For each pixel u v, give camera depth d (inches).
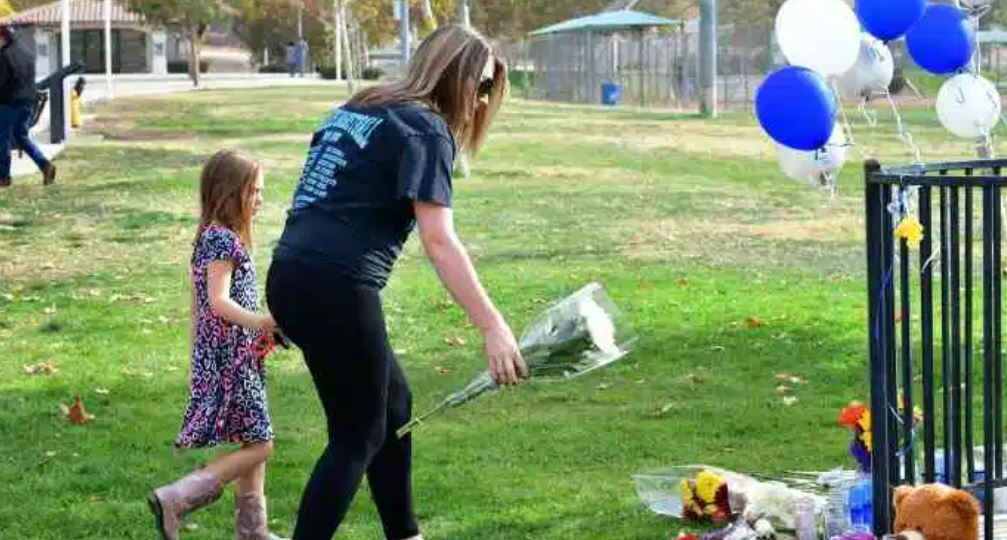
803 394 339.0
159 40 3444.9
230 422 224.5
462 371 369.4
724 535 220.7
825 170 253.8
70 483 267.9
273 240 604.4
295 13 3250.5
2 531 240.8
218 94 2022.6
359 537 236.5
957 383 210.8
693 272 527.5
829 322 425.7
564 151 1043.3
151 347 397.1
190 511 222.1
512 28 2847.0
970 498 189.8
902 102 1434.5
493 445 293.7
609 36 2047.2
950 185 203.6
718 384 350.0
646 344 394.6
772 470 273.6
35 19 3063.5
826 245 602.5
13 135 790.5
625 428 307.6
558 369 201.6
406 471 214.4
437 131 198.4
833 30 245.0
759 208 724.7
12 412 323.9
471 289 196.2
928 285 206.5
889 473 212.7
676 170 920.3
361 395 199.5
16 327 425.4
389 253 200.8
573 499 255.9
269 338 223.5
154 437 302.5
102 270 530.9
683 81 1847.9
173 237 612.7
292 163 948.6
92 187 789.2
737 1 2218.3
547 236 625.6
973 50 271.9
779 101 242.2
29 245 590.9
